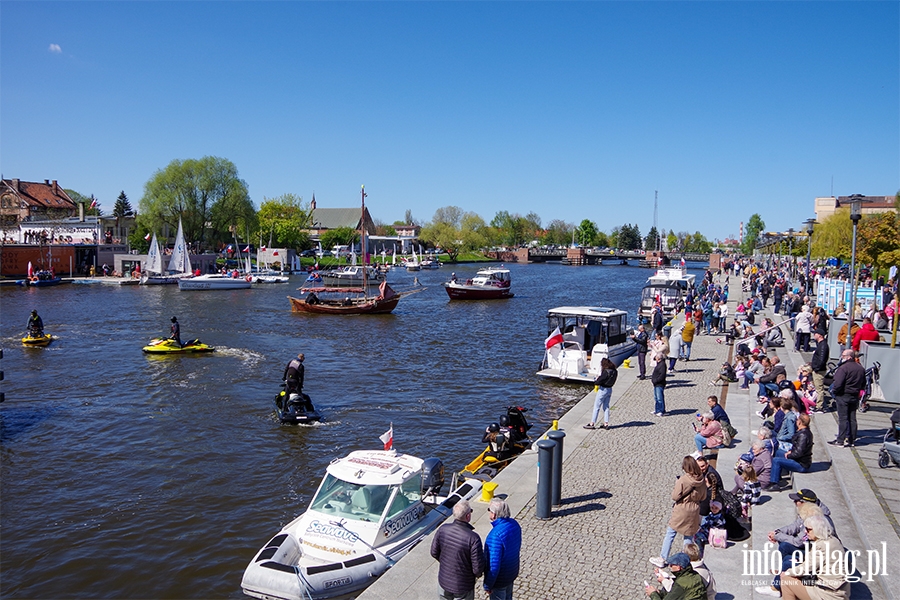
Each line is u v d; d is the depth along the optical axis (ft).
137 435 76.02
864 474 42.91
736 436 57.47
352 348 139.85
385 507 42.34
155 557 48.55
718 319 127.85
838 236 248.32
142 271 318.65
